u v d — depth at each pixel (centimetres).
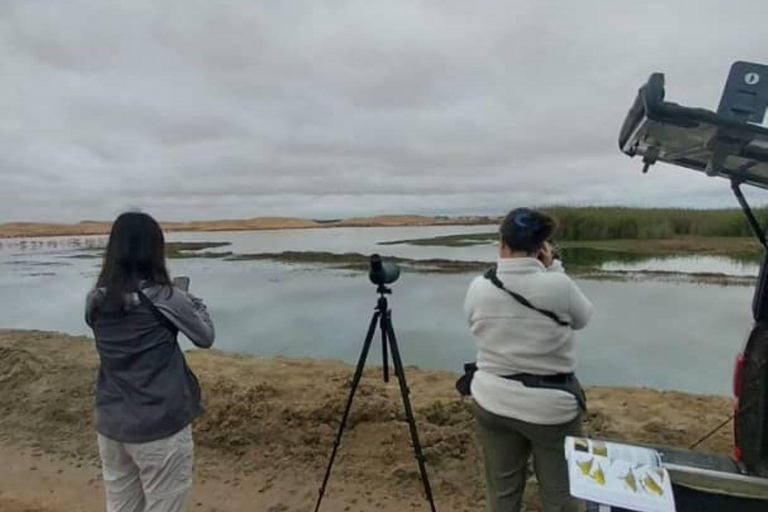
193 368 614
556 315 232
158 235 255
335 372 594
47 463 436
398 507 361
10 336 781
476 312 247
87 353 671
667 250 2091
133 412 248
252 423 466
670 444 405
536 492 340
